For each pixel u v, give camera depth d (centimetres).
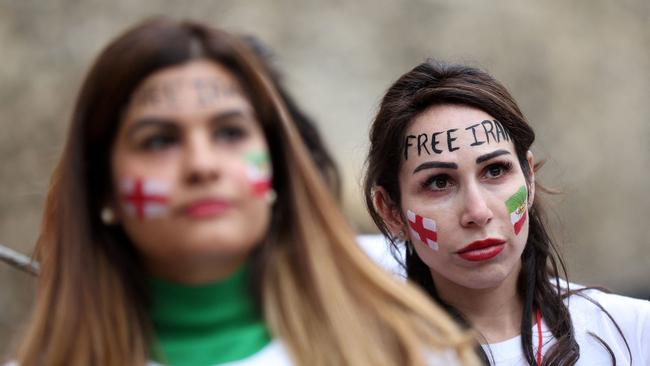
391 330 392
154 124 369
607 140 2400
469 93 602
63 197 392
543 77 2369
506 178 595
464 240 584
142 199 364
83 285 381
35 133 1748
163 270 386
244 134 380
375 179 641
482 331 616
